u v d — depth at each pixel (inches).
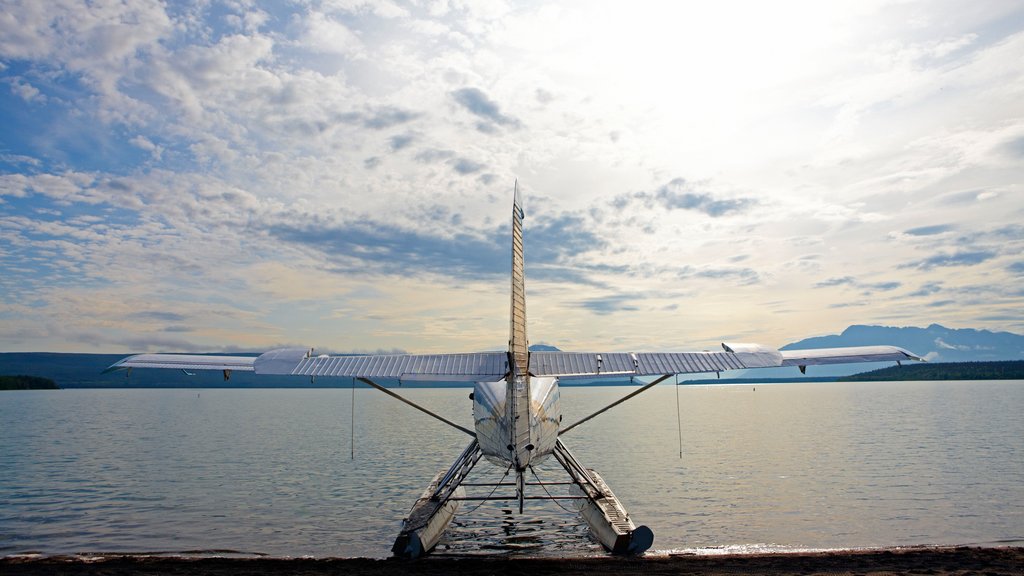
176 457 1188.5
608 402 4923.7
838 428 1851.6
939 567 413.4
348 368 475.5
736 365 489.4
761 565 429.7
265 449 1346.0
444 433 1808.6
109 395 6894.7
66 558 464.1
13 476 930.7
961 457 1111.6
